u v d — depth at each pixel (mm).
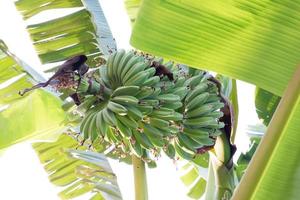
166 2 3748
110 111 4051
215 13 3779
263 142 3795
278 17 3787
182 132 4184
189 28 3779
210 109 4184
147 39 3766
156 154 4094
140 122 4078
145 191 4188
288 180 3777
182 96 4148
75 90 4078
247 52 3832
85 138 4109
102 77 4164
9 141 4531
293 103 3773
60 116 4582
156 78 4098
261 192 3785
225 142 4344
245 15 3787
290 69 3838
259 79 3865
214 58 3828
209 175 4512
